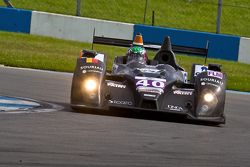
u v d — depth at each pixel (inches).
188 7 4434.1
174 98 1408.7
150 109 1362.0
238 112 1772.9
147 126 1314.0
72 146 1048.2
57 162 931.3
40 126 1207.6
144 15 3843.5
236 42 3437.5
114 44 1679.4
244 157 1088.8
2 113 1344.7
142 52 1588.3
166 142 1159.6
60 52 2984.7
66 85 2049.7
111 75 1464.1
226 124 1478.8
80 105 1397.6
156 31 3398.1
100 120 1334.9
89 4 4173.2
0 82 1932.8
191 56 3444.9
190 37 3395.7
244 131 1393.9
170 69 1512.1
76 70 1427.2
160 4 4404.5
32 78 2137.1
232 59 3442.4
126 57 1601.9
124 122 1336.1
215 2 4547.2
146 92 1374.3
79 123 1277.1
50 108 1478.8
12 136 1083.9
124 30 3430.1
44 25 3420.3
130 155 1020.5
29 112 1387.8
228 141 1237.7
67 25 3430.1
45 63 2559.1
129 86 1414.9
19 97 1654.8
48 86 1969.7
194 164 997.8
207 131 1333.7
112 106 1370.6
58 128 1201.4
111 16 4089.6
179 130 1306.6
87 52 1507.1
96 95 1397.6
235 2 4645.7
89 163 943.0
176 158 1029.2
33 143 1042.7
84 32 3432.6
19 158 933.2
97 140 1115.9
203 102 1401.3
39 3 4114.2
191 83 1540.4
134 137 1176.8
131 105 1379.2
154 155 1035.9
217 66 1496.1
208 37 3410.4
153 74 1439.5
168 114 1385.3
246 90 2517.2
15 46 2960.1
